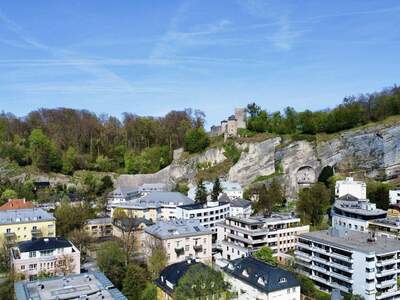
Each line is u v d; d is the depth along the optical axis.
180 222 118.75
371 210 129.75
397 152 184.88
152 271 99.38
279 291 77.19
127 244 112.94
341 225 131.12
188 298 72.69
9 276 91.81
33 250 92.69
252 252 109.44
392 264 89.75
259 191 183.50
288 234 119.12
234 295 83.62
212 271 78.19
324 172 191.50
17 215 124.81
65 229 132.75
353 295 86.81
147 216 161.62
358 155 195.62
